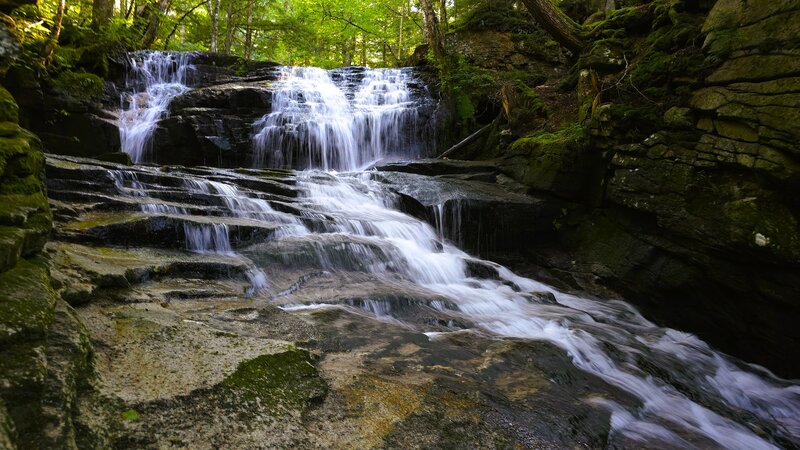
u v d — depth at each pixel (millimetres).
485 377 3895
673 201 7574
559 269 9336
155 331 3268
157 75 14727
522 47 16438
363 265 6586
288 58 28062
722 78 6996
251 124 13086
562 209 9859
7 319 2109
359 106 14977
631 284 8383
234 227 6066
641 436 3576
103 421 2219
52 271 3504
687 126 7477
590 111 10203
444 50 15102
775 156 6195
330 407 2967
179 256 5285
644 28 10695
